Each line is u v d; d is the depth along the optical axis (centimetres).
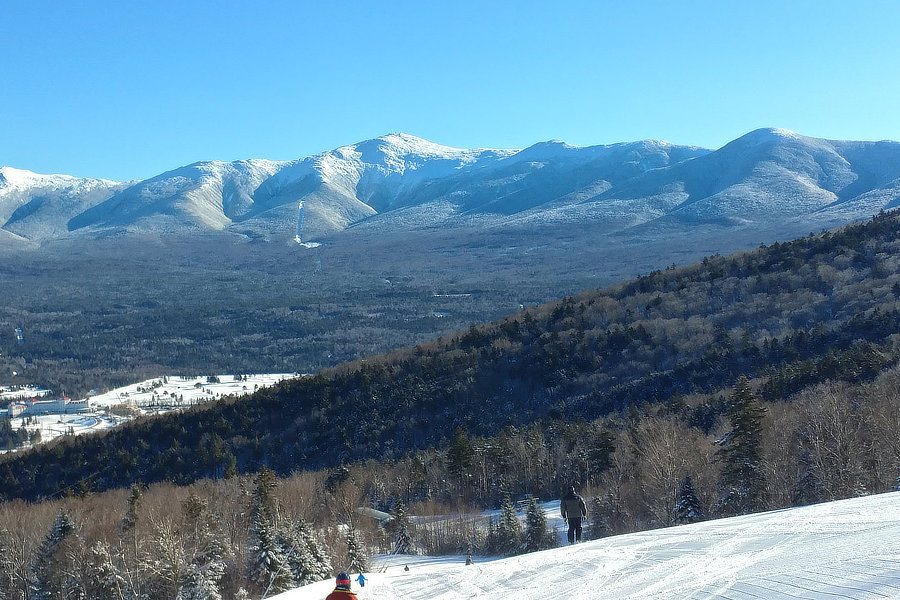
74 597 3716
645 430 5722
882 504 1730
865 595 962
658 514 4288
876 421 4078
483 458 7162
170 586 3569
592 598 1248
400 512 5184
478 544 4841
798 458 4294
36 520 5191
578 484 6475
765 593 1068
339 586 1266
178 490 7056
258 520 3288
